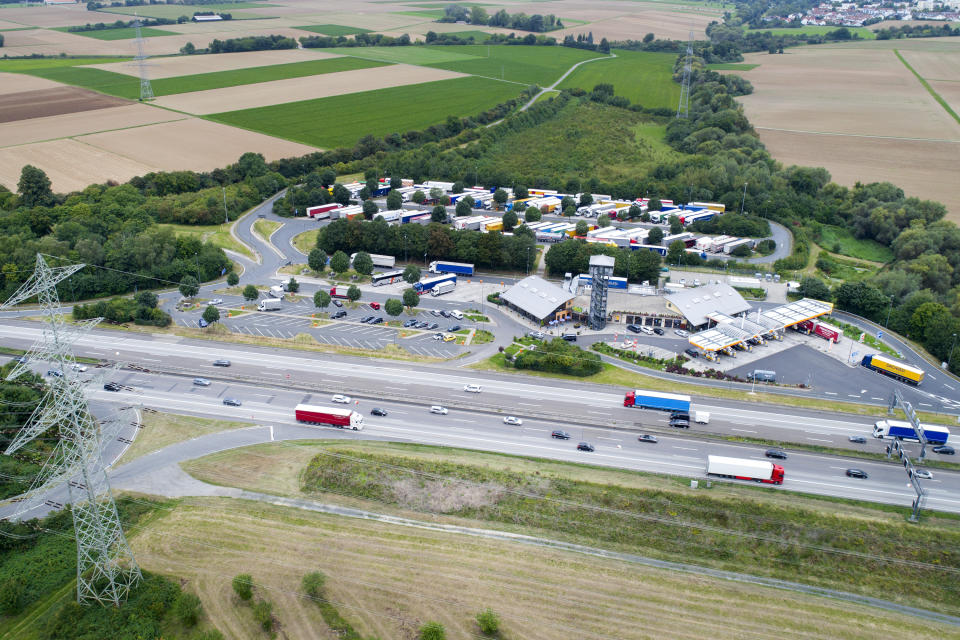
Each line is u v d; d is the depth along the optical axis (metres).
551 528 126.50
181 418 155.75
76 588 109.62
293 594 108.69
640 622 106.00
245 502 129.38
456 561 116.50
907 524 125.75
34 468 135.88
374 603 107.50
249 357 184.25
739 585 115.31
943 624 109.38
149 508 127.19
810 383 178.25
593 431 154.88
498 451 146.25
